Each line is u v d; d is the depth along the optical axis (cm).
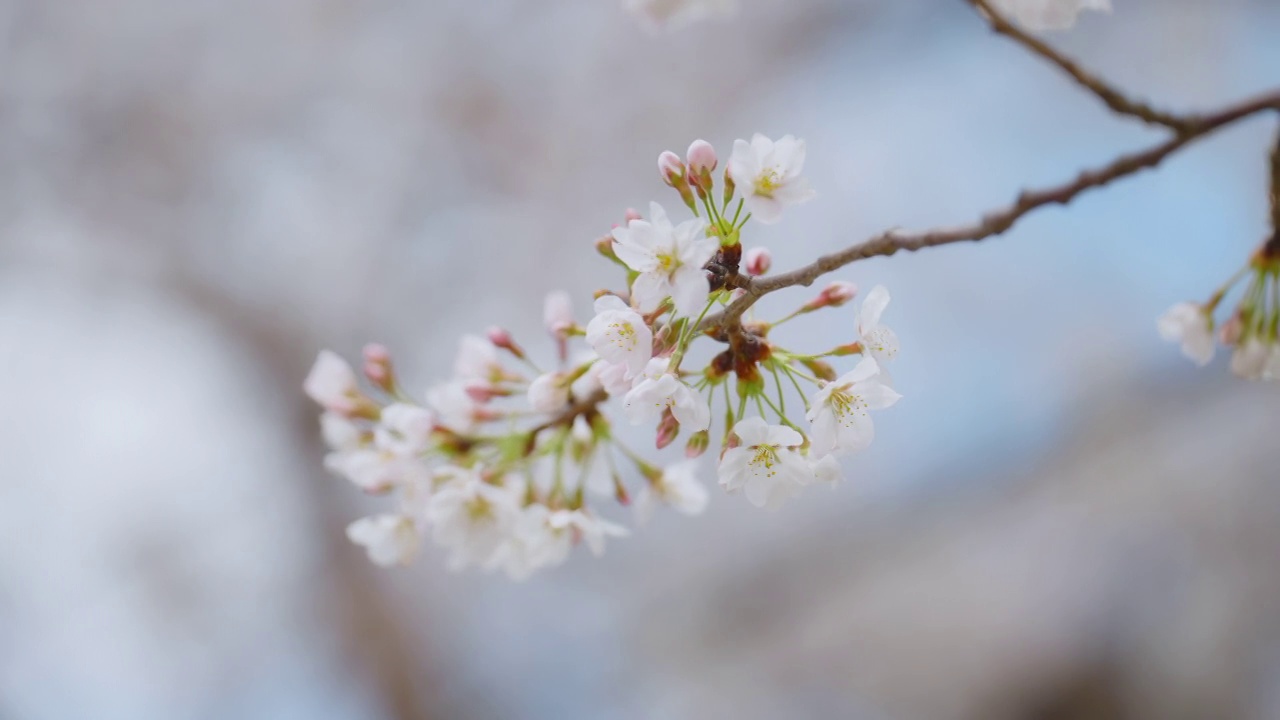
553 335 102
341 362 107
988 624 282
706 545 300
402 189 289
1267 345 103
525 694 284
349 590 272
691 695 284
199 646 281
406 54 286
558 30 288
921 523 290
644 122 292
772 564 291
